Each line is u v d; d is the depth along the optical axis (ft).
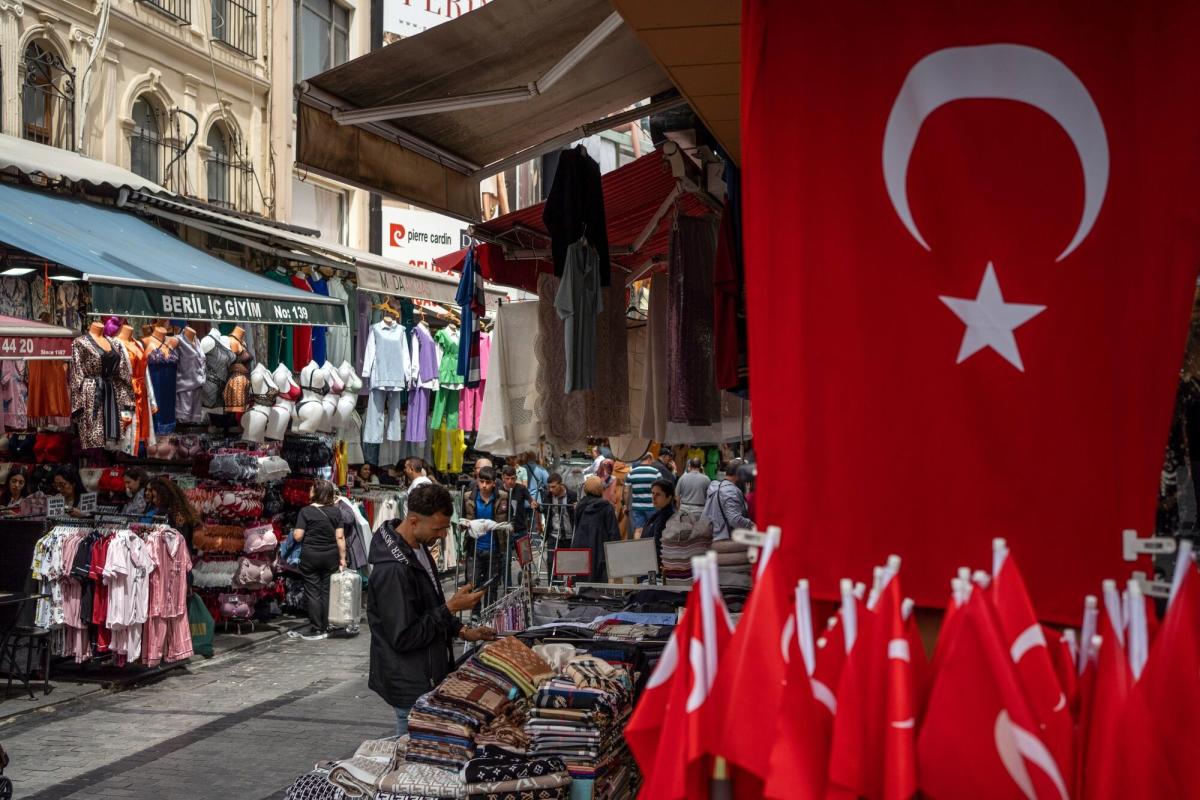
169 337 35.83
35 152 37.27
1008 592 6.49
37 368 35.09
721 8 10.13
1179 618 6.30
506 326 24.36
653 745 6.58
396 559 18.57
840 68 7.55
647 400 23.61
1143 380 6.97
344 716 29.58
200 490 40.22
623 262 25.35
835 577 7.36
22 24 45.80
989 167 7.27
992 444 7.15
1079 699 6.55
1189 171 6.93
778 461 7.53
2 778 19.31
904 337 7.34
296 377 44.16
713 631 6.46
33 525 32.07
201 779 23.67
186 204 40.16
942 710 6.06
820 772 6.12
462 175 21.98
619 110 22.79
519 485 51.19
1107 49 7.11
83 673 34.35
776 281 7.63
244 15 61.26
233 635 41.83
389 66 16.97
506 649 15.35
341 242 71.10
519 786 12.92
